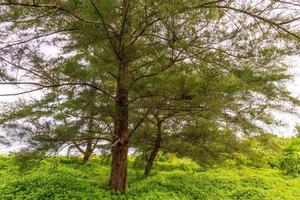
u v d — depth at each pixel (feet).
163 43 27.89
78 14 27.63
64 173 46.50
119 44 29.17
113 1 25.00
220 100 28.86
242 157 55.47
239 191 42.65
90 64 32.48
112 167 37.32
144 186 40.88
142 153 49.96
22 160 33.83
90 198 33.27
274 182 51.49
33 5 25.22
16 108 33.58
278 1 23.84
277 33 26.50
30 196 32.96
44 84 33.01
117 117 35.81
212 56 28.40
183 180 46.83
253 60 27.32
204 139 41.01
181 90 29.30
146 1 25.46
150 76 29.50
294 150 68.28
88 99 33.71
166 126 45.55
